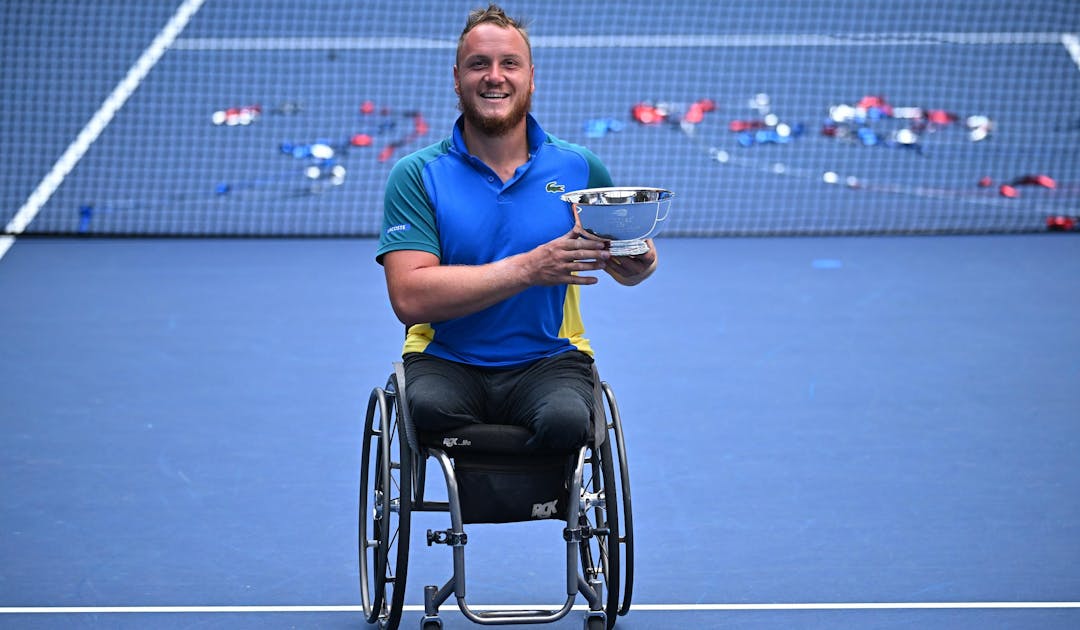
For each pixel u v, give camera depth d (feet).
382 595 42.22
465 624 45.06
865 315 86.58
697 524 53.62
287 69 156.97
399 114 144.46
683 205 120.98
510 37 41.93
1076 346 78.89
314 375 74.08
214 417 66.80
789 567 49.34
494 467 40.22
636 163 132.67
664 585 47.98
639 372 74.79
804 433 64.49
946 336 81.41
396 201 42.24
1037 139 138.82
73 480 58.08
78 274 98.37
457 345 42.27
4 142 135.85
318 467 59.93
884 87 153.28
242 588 47.52
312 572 48.93
